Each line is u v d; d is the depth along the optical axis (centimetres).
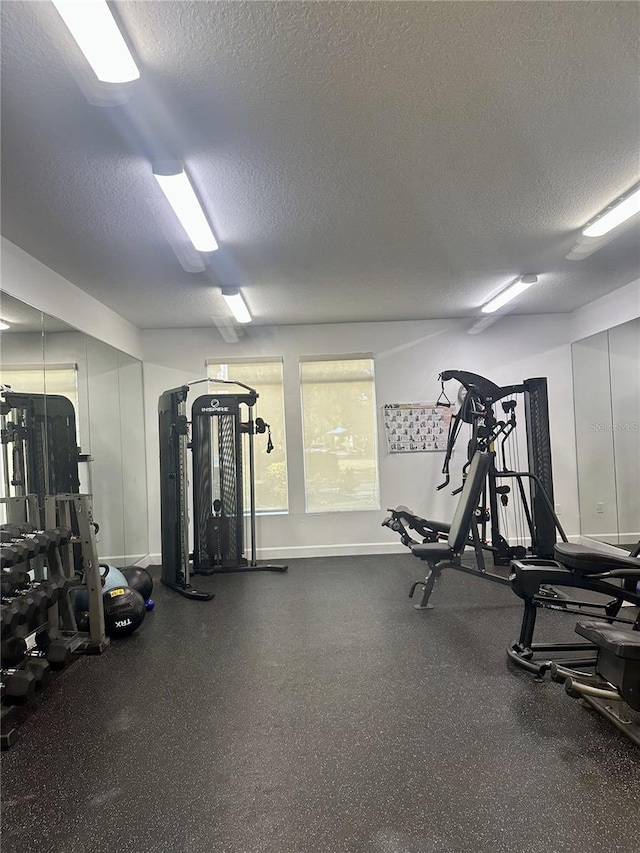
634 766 200
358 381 585
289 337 583
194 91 189
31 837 171
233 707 253
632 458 480
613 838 164
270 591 453
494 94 199
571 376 580
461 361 581
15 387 318
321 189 270
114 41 158
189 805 184
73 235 312
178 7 150
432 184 269
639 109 212
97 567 329
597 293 500
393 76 186
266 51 171
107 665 308
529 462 496
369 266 391
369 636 340
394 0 152
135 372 559
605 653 228
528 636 296
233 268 382
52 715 251
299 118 209
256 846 165
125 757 215
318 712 246
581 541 571
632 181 272
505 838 165
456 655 306
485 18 161
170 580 476
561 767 200
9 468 308
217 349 579
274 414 582
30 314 340
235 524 534
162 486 499
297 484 579
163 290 427
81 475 412
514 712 241
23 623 274
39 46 164
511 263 397
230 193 272
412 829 170
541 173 262
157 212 285
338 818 176
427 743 218
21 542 279
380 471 580
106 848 166
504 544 489
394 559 555
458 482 580
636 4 157
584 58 181
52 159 231
